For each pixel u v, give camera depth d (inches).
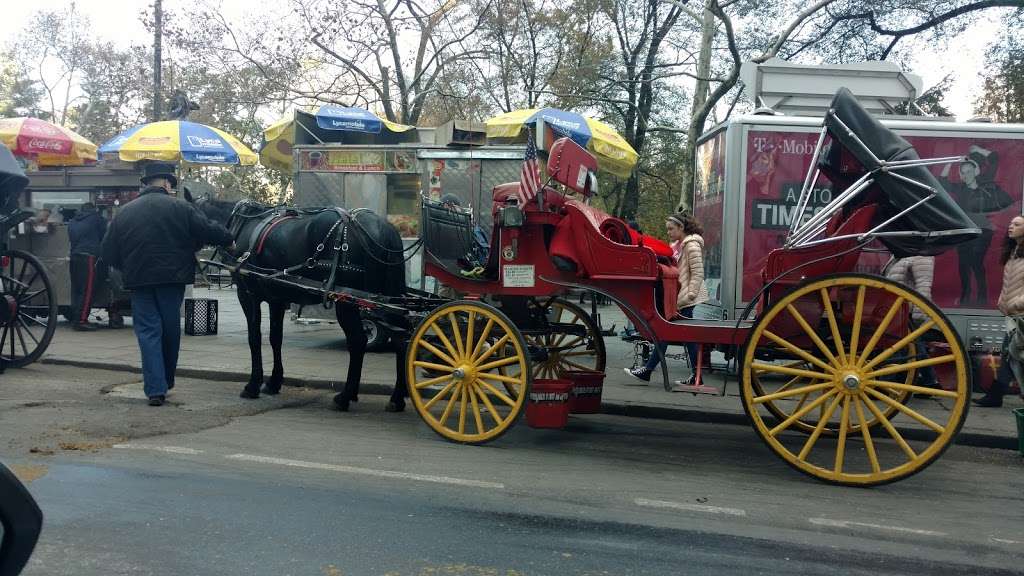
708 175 422.6
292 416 298.5
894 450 279.7
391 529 177.9
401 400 314.2
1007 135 377.1
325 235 301.3
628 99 1074.1
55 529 170.7
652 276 251.4
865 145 232.2
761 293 241.0
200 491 199.9
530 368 252.1
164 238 302.8
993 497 226.5
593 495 210.5
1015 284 319.6
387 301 298.2
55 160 603.8
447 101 1029.2
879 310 231.6
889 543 182.4
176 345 315.6
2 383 343.3
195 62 884.6
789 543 179.3
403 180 492.1
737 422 315.6
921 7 763.4
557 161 253.4
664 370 252.4
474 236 315.3
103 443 243.8
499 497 205.3
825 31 802.8
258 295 327.3
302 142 561.0
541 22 983.0
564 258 257.6
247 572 151.3
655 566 162.4
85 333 496.1
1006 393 350.3
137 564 153.6
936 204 225.0
